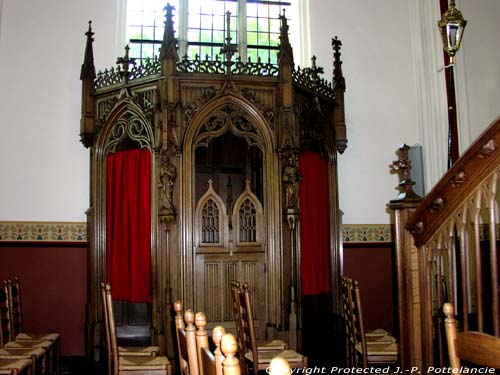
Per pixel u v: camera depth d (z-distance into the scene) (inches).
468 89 312.8
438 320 134.4
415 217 138.1
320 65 306.7
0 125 269.7
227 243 232.7
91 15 287.7
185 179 229.1
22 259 266.7
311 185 260.7
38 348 198.5
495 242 113.3
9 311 207.5
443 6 313.4
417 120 314.7
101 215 248.5
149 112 236.4
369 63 313.1
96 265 245.4
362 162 305.3
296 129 238.1
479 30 320.8
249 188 239.1
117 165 248.1
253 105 236.4
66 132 276.2
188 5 317.7
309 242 255.3
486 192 116.3
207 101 233.0
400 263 146.6
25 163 270.7
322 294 265.6
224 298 229.5
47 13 281.9
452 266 127.6
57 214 271.3
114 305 246.2
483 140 113.7
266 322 230.4
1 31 275.3
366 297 296.7
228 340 63.5
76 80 280.5
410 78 317.4
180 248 225.3
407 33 320.5
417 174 304.7
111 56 286.8
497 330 111.1
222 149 259.0
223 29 319.9
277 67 244.1
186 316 90.6
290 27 323.3
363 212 301.9
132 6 310.8
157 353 198.1
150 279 232.5
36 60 277.3
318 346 259.1
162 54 232.4
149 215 235.6
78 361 255.0
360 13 316.2
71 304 268.8
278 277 230.1
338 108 281.4
